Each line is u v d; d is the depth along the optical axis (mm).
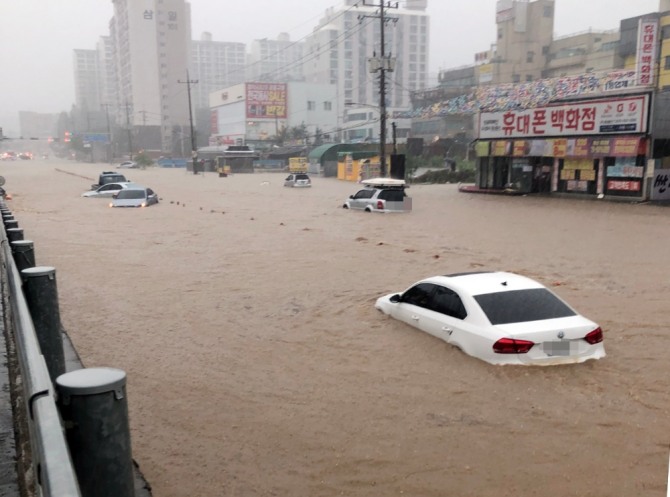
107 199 38812
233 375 8078
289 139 111062
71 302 12125
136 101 165000
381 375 7863
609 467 5562
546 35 91562
